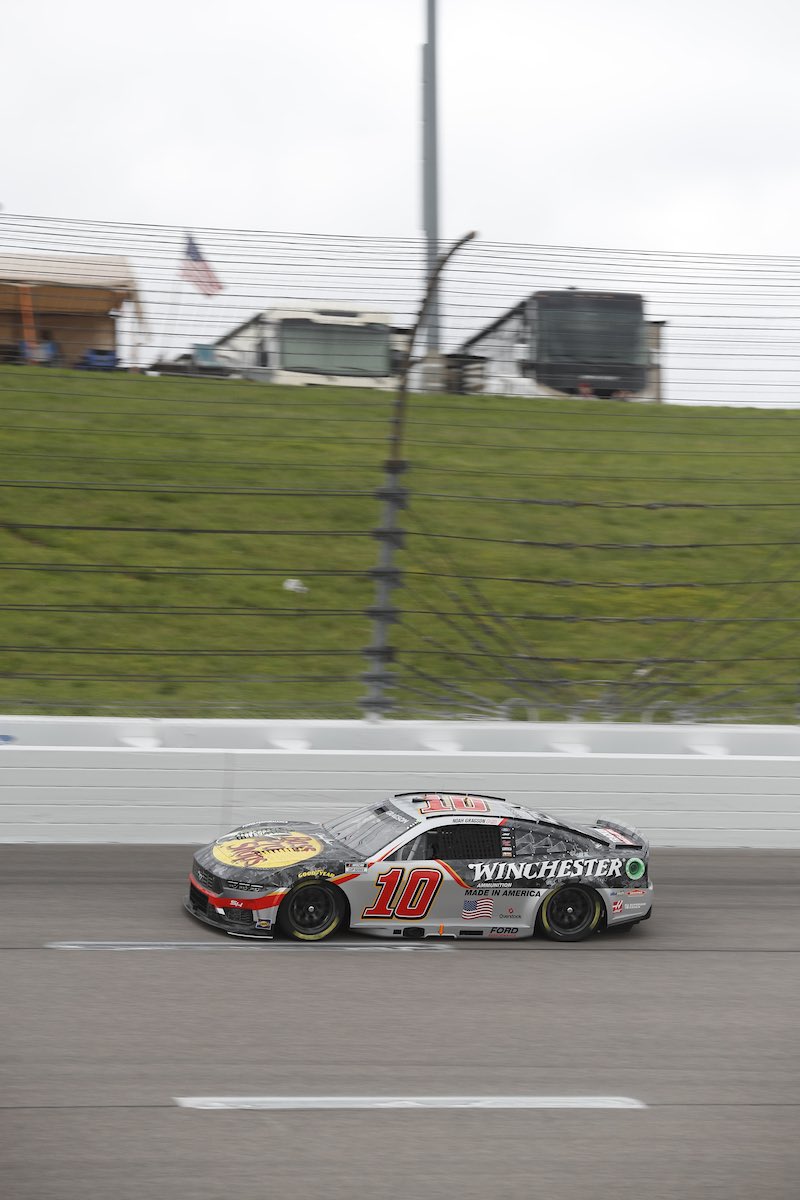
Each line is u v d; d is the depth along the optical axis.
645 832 43.84
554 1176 18.33
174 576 62.88
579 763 43.38
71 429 66.38
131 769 40.66
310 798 41.88
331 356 58.19
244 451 70.50
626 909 32.44
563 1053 23.75
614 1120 20.58
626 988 28.17
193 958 28.45
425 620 61.88
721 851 43.75
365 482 69.69
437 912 31.12
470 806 32.88
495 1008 26.20
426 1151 18.91
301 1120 19.75
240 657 57.00
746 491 72.69
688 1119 20.83
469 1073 22.36
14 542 63.28
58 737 44.72
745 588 68.44
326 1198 17.14
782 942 32.72
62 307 56.25
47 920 31.05
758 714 53.91
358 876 30.72
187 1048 22.73
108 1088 20.62
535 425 77.19
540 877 31.84
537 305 56.25
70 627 57.44
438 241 46.97
